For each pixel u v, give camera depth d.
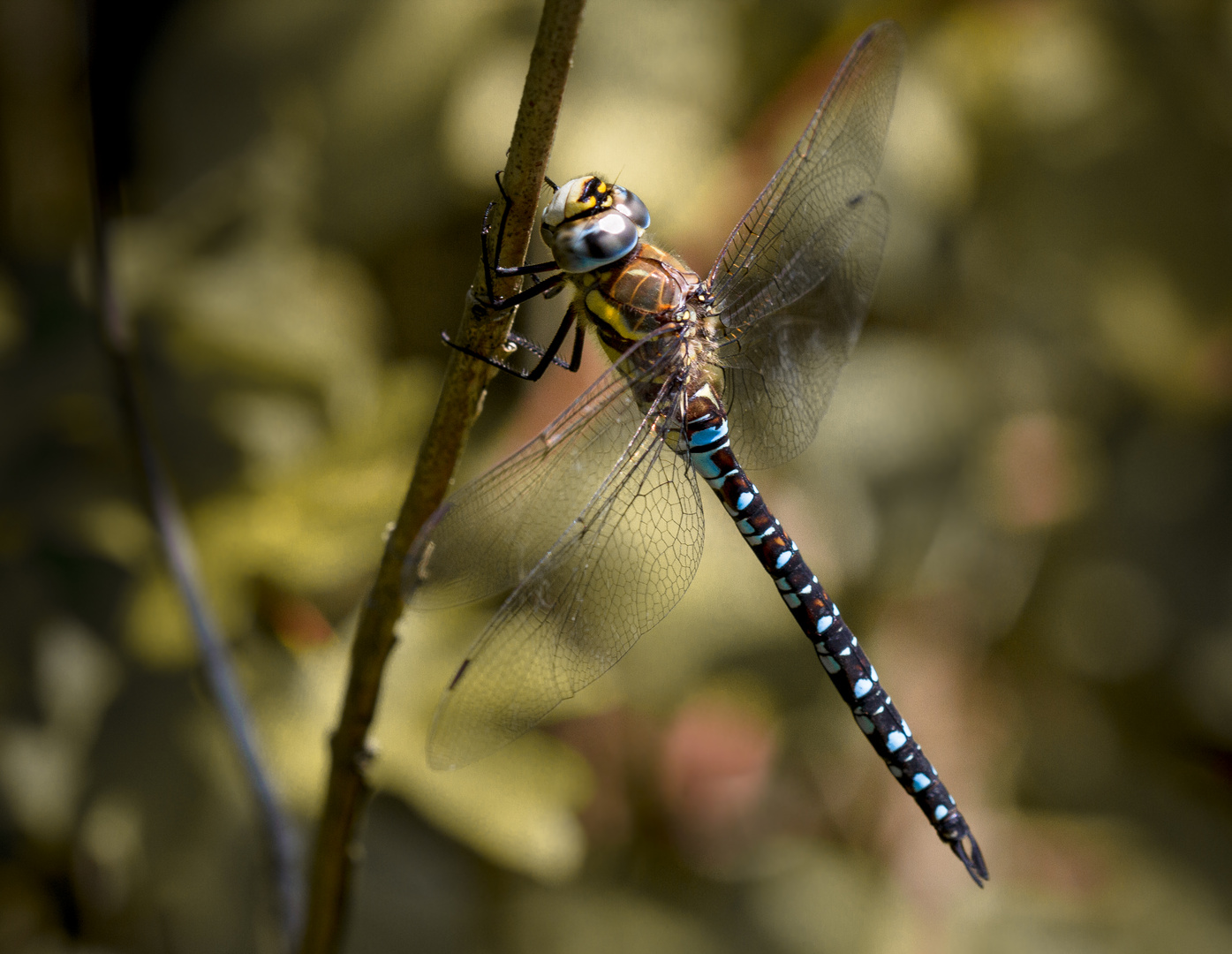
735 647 0.64
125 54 0.65
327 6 0.65
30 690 0.63
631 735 0.64
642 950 0.65
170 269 0.64
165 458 0.63
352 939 0.64
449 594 0.60
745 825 0.65
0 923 0.63
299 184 0.65
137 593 0.63
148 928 0.63
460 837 0.62
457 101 0.64
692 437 0.63
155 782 0.63
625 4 0.64
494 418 0.64
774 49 0.65
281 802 0.61
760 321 0.63
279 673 0.63
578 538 0.62
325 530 0.63
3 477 0.63
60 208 0.64
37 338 0.64
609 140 0.64
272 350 0.64
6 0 0.64
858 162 0.63
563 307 0.64
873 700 0.64
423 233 0.64
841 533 0.65
